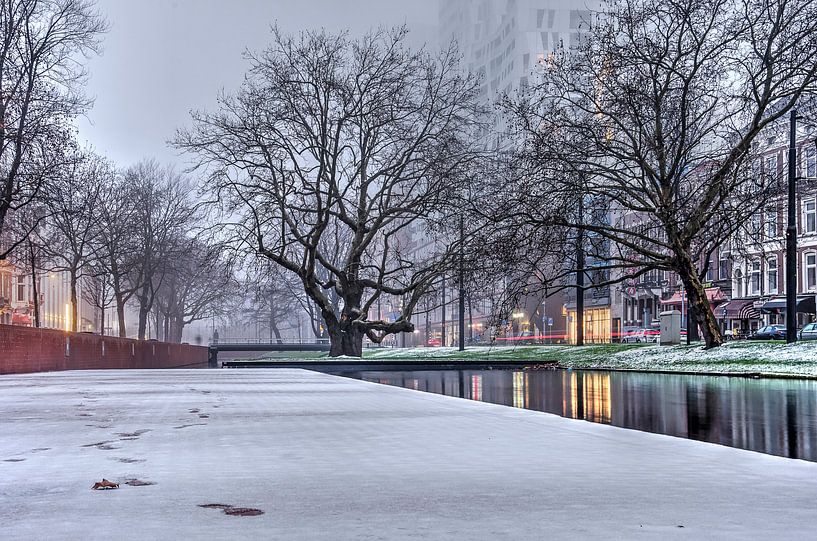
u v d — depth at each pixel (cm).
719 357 3303
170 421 897
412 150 5006
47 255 6519
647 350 3981
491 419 912
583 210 3941
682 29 3525
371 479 478
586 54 3697
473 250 4100
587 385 2262
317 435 741
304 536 318
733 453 600
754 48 3541
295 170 4859
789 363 2888
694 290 3662
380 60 4966
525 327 12031
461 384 2397
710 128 3738
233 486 453
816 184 4166
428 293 5266
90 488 446
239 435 744
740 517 357
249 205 4669
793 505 388
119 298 7444
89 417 954
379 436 732
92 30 4678
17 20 4572
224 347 11275
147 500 406
